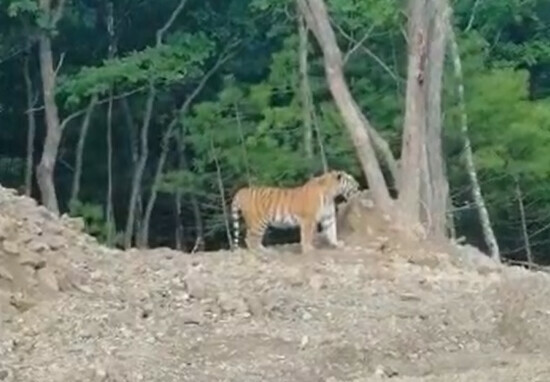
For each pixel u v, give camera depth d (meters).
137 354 11.43
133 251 15.00
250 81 30.73
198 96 30.94
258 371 11.21
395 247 16.50
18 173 32.59
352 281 14.31
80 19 30.39
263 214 17.41
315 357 11.55
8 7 27.98
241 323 12.48
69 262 13.37
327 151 26.81
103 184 32.19
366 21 27.36
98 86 28.22
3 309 12.10
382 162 23.95
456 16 29.34
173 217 32.06
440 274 15.19
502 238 29.62
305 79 26.78
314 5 19.30
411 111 18.73
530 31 31.36
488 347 12.22
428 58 19.28
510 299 12.73
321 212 16.92
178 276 13.67
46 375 10.73
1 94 31.92
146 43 31.59
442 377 10.91
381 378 11.00
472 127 27.44
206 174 28.59
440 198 19.39
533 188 28.09
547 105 28.17
